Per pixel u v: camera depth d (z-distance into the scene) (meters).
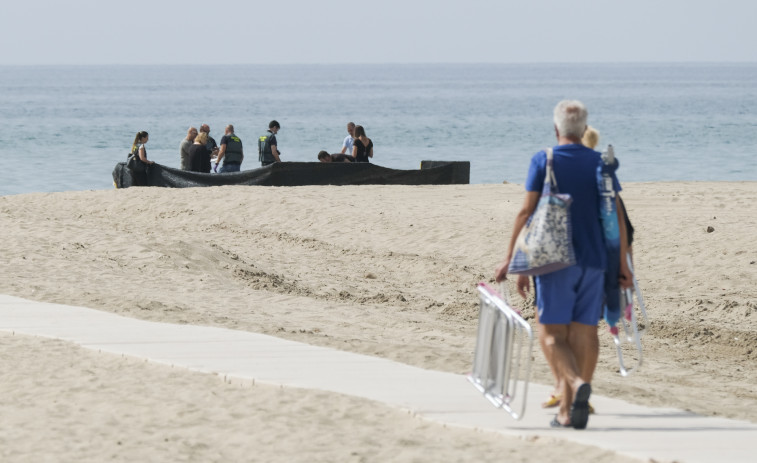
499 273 24.83
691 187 93.12
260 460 23.72
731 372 39.28
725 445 23.66
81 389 30.14
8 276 51.38
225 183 94.94
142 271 55.88
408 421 26.44
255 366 32.47
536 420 25.97
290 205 82.00
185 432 25.89
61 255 58.06
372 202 83.88
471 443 24.44
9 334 37.81
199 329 39.12
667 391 33.72
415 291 57.00
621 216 24.56
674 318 49.38
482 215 77.25
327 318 46.78
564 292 24.25
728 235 65.94
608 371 38.16
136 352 34.44
